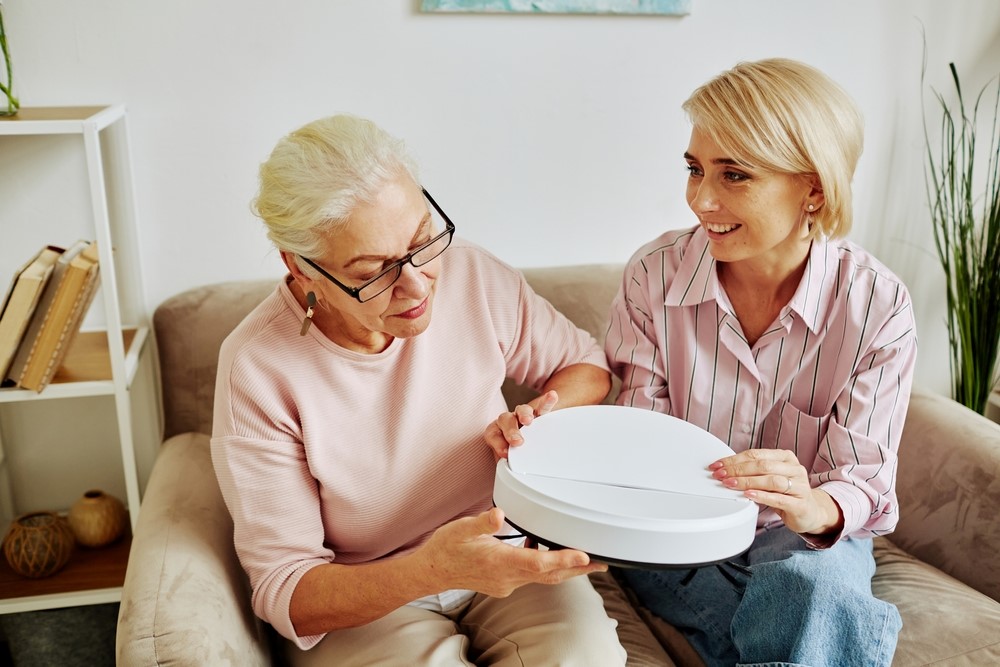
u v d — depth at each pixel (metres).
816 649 1.10
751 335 1.33
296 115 1.66
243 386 1.13
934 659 1.20
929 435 1.53
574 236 1.90
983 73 1.98
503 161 1.80
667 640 1.34
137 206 1.63
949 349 2.19
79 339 1.63
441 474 1.22
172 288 1.70
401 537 1.25
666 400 1.38
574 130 1.82
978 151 2.04
